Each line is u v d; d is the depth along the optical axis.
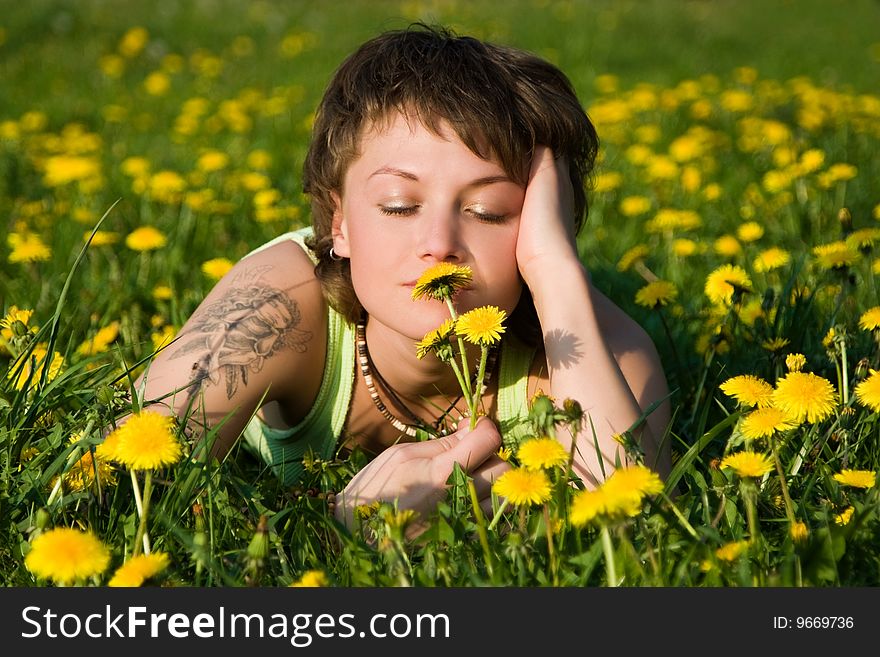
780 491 2.18
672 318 3.50
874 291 3.41
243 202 5.14
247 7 14.52
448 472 2.16
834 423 2.31
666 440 2.35
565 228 2.39
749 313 3.02
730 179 5.79
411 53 2.42
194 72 10.42
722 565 1.78
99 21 12.45
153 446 1.77
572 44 11.63
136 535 1.90
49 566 1.61
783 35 14.23
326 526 2.07
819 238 4.51
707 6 16.77
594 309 2.31
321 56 11.27
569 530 1.92
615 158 6.21
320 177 2.56
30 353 2.31
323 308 2.63
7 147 6.30
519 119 2.36
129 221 4.75
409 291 2.27
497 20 13.22
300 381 2.60
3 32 11.23
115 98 8.81
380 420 2.71
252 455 2.91
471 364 2.57
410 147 2.27
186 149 6.73
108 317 3.45
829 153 6.16
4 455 2.19
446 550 1.92
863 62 11.73
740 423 2.00
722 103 7.69
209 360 2.44
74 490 2.11
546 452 1.79
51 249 4.23
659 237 4.65
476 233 2.30
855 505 2.02
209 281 3.86
